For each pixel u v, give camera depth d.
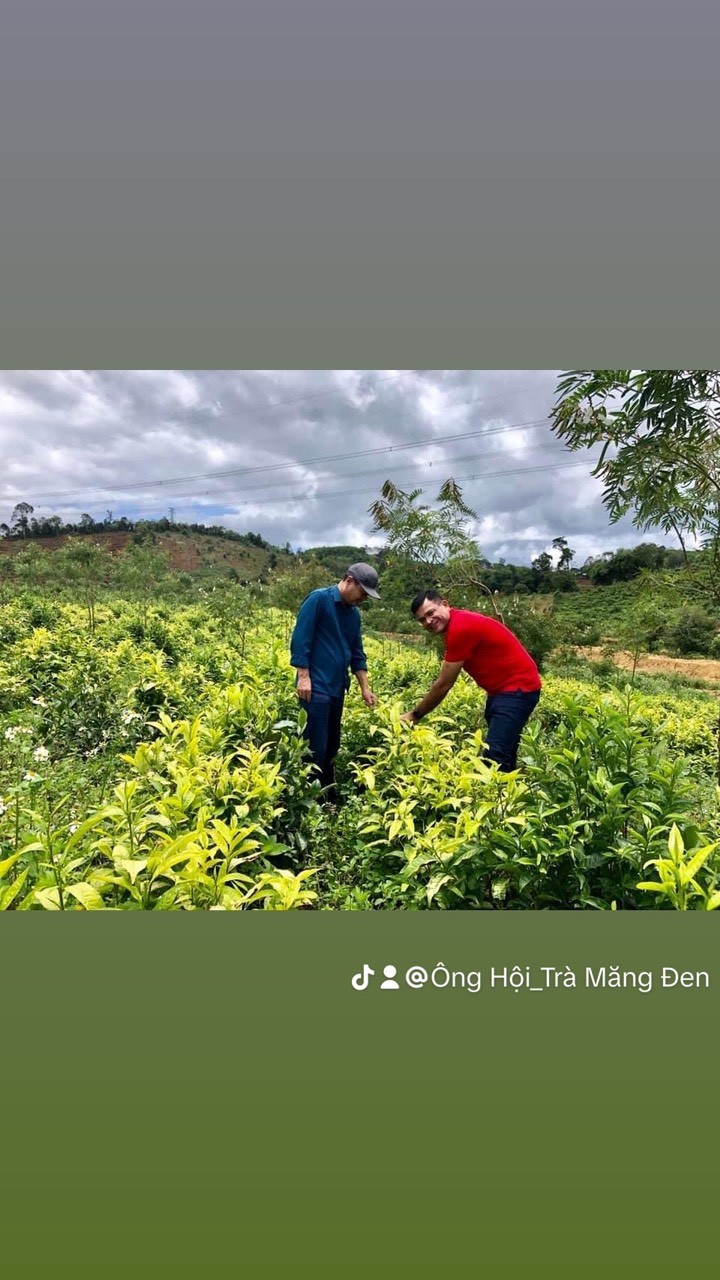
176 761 3.25
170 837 2.35
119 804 2.46
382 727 5.16
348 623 5.12
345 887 3.26
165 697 6.06
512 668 4.48
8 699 6.14
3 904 1.98
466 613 4.53
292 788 3.76
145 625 11.65
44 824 2.39
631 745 3.07
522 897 2.93
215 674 7.86
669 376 3.47
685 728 9.27
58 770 4.60
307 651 4.65
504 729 4.45
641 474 3.80
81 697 5.84
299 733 4.25
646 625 5.10
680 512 3.89
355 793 4.79
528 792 2.96
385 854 3.23
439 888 2.86
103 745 5.04
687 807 2.89
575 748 3.17
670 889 2.33
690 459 3.63
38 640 8.09
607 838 2.82
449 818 3.23
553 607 10.45
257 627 14.13
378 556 10.96
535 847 2.71
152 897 2.21
